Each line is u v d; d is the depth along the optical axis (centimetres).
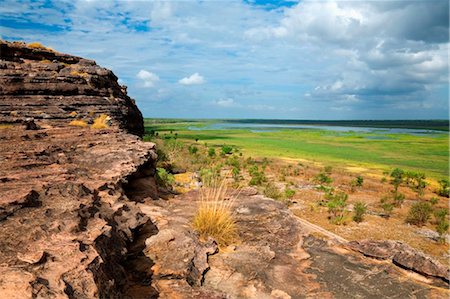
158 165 2686
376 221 2108
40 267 367
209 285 567
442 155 6719
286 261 709
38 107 1936
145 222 679
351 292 607
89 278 363
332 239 896
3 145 1023
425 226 2081
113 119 2138
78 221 490
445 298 608
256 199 1050
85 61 2789
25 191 554
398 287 639
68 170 827
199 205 871
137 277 538
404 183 3544
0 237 417
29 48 2484
